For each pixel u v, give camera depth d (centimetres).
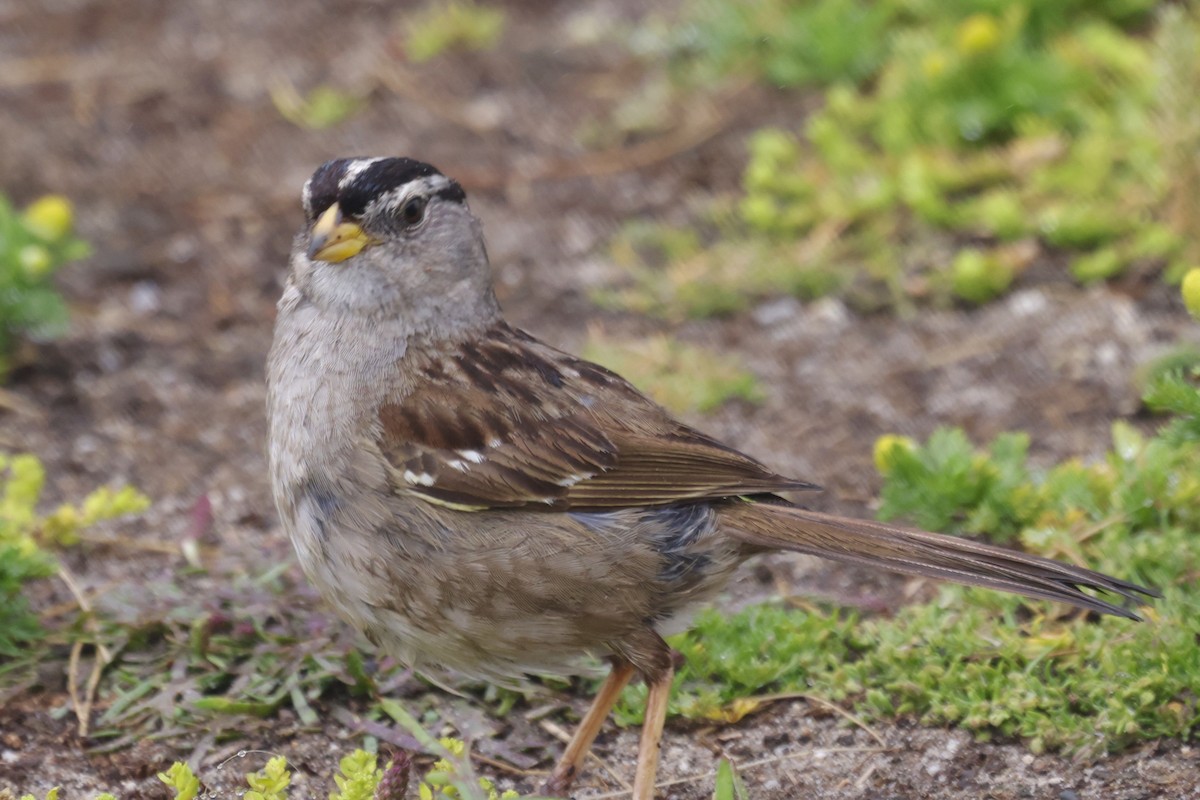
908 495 953
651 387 1166
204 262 1359
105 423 1158
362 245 775
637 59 1606
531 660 774
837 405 1148
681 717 842
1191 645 806
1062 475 948
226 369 1229
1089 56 1384
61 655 885
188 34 1714
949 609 885
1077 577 745
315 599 909
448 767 706
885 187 1328
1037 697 803
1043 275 1264
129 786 798
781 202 1380
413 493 746
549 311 1285
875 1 1530
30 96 1598
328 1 1772
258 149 1513
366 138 1523
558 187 1441
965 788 780
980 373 1170
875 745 812
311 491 760
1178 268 1220
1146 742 788
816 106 1484
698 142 1476
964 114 1366
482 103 1566
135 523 1034
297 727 838
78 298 1309
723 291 1280
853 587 939
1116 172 1315
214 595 903
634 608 762
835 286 1279
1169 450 931
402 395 766
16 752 818
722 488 775
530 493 753
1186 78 1231
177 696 851
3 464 973
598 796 798
